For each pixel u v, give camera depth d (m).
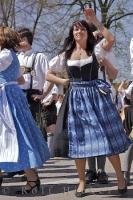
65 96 5.82
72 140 5.68
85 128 5.66
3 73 5.90
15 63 5.97
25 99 6.04
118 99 7.68
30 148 5.77
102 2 24.69
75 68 5.75
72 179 7.32
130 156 6.27
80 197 5.77
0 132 5.81
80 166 5.82
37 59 6.95
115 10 24.84
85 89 5.74
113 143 5.63
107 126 5.66
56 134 5.78
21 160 5.73
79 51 5.82
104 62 5.78
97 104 5.70
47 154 5.98
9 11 23.00
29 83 6.90
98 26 5.72
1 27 6.04
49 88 6.85
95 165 6.81
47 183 6.91
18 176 7.68
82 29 5.79
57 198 5.75
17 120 5.84
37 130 6.00
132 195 5.84
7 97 5.87
